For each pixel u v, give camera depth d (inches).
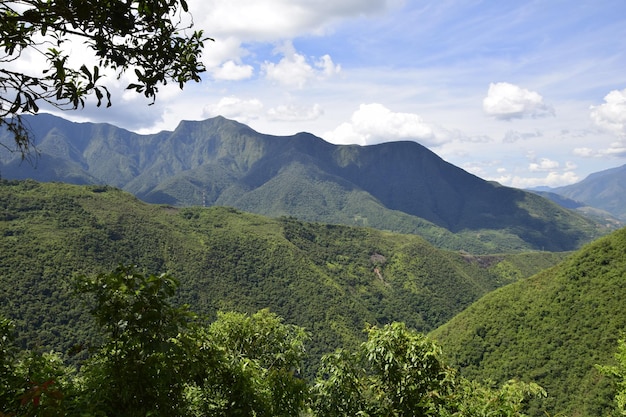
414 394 230.2
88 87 126.5
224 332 346.9
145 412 136.7
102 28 128.7
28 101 124.7
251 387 176.6
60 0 115.2
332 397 237.8
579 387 1859.0
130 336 136.3
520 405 197.6
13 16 114.1
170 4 130.7
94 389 137.3
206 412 173.2
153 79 144.8
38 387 104.8
